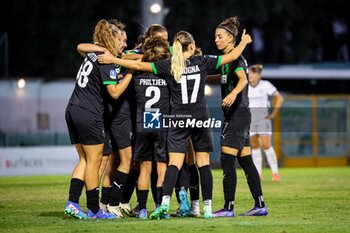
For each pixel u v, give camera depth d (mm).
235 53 22188
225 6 89312
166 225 20719
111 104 22938
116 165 23641
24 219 22422
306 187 34344
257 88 38812
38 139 56812
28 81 58156
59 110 58469
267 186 35062
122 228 20219
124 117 22922
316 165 62188
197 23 88375
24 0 77875
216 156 28266
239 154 23297
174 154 21984
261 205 23234
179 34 22078
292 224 21000
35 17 78312
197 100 22062
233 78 22547
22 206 26250
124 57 23031
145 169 22812
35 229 20250
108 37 22297
